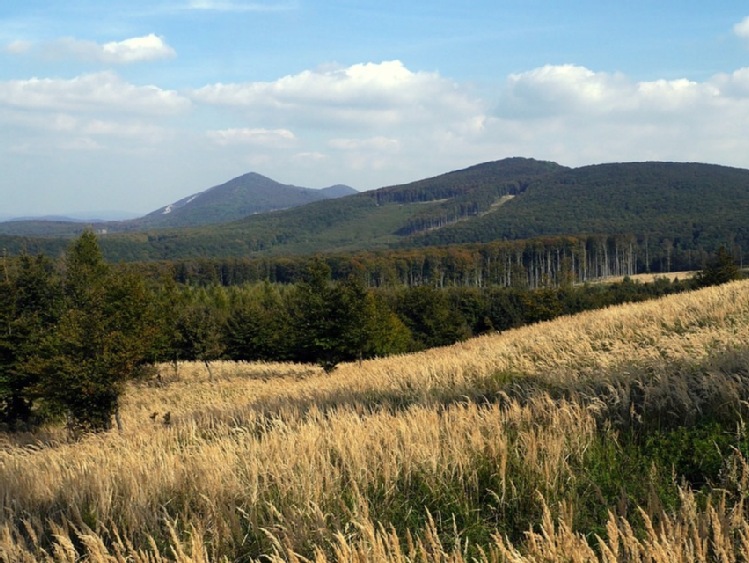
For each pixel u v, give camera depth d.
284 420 9.55
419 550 4.27
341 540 3.93
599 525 4.53
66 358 18.42
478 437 6.09
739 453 4.79
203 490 5.68
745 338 10.10
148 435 11.80
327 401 11.61
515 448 5.93
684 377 7.03
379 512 5.14
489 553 4.34
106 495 5.92
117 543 4.73
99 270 39.47
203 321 39.72
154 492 5.88
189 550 4.68
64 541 4.58
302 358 47.12
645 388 6.88
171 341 37.91
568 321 21.47
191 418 12.68
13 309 24.16
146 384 35.03
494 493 5.09
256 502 5.39
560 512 4.55
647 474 5.30
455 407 7.66
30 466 9.56
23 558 4.84
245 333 48.59
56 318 25.58
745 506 4.37
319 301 31.38
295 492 5.46
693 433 5.80
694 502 4.28
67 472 7.54
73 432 18.73
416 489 5.57
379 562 3.87
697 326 13.05
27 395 22.50
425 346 56.00
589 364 10.55
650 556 3.55
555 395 8.46
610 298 69.31
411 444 6.05
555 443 5.77
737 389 6.41
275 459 6.32
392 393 11.66
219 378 37.09
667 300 19.62
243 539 4.87
